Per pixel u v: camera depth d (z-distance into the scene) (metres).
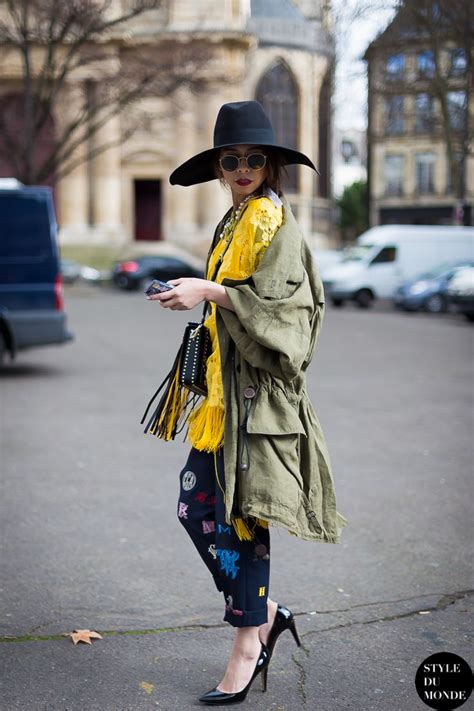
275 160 2.91
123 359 13.66
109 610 3.75
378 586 4.04
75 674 3.14
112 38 40.59
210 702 2.91
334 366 12.81
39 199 11.55
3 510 5.30
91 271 42.41
